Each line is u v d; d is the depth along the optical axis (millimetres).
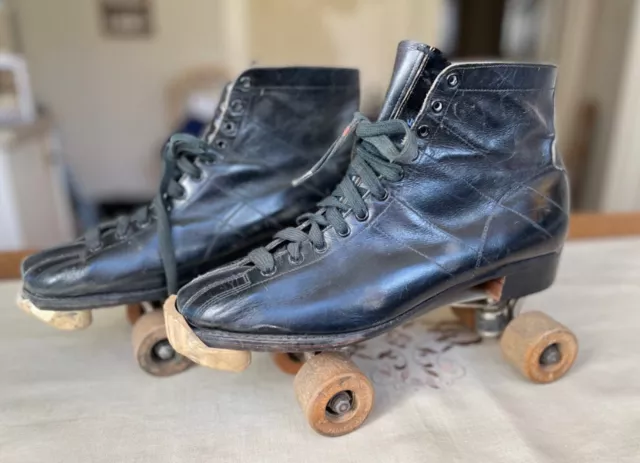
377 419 437
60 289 476
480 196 455
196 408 457
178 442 415
